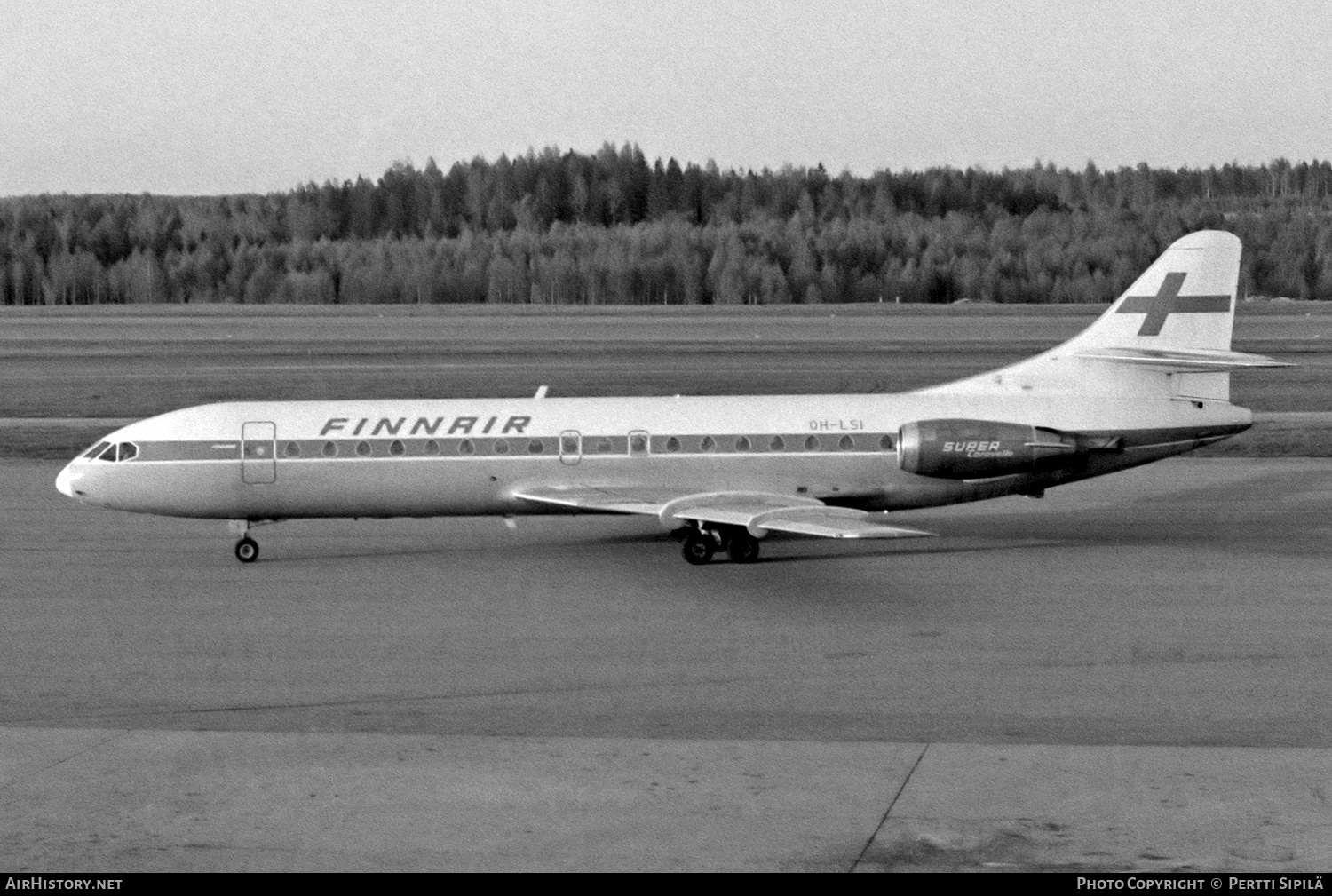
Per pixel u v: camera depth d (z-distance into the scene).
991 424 69.12
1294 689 44.62
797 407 71.12
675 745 38.28
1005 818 32.56
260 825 32.50
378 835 31.89
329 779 35.59
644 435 70.00
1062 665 47.88
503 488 69.75
